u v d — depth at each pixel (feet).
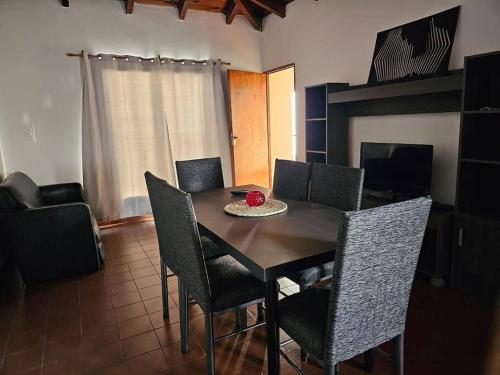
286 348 6.48
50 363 6.31
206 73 15.94
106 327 7.36
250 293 5.44
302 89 15.11
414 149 9.53
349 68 12.49
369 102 11.75
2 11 12.70
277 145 18.76
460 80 8.06
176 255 5.82
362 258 3.72
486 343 6.40
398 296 4.34
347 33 12.41
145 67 14.67
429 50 9.44
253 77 17.12
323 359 4.16
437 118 9.71
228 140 17.11
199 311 7.93
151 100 14.90
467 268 8.11
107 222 14.80
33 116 13.52
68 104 13.94
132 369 6.07
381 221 3.67
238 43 17.06
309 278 6.01
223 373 5.89
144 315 7.79
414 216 3.95
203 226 6.01
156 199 6.01
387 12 10.80
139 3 14.66
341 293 3.77
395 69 10.37
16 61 13.07
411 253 4.17
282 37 16.01
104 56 13.91
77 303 8.41
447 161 9.58
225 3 15.56
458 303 7.79
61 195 12.93
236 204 7.42
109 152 14.33
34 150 13.69
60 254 9.63
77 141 14.26
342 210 7.14
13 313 8.03
